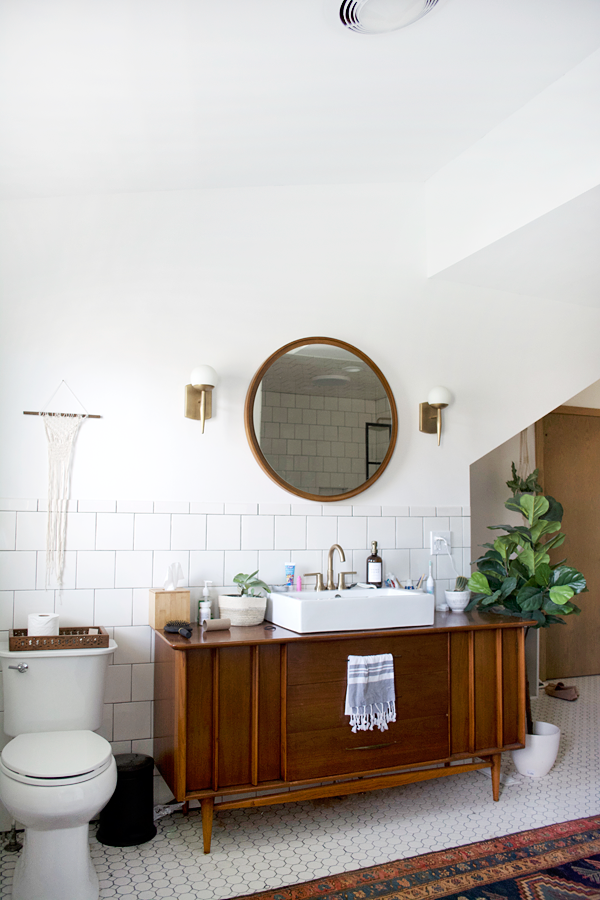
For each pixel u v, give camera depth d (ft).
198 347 9.95
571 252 10.28
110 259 9.57
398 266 11.38
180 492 9.71
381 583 10.48
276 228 10.56
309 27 6.57
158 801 9.18
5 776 6.79
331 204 10.95
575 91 8.38
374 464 10.91
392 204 11.38
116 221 9.63
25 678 7.95
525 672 9.76
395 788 10.16
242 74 7.22
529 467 15.94
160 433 9.66
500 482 15.40
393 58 7.43
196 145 8.64
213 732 7.95
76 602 9.11
